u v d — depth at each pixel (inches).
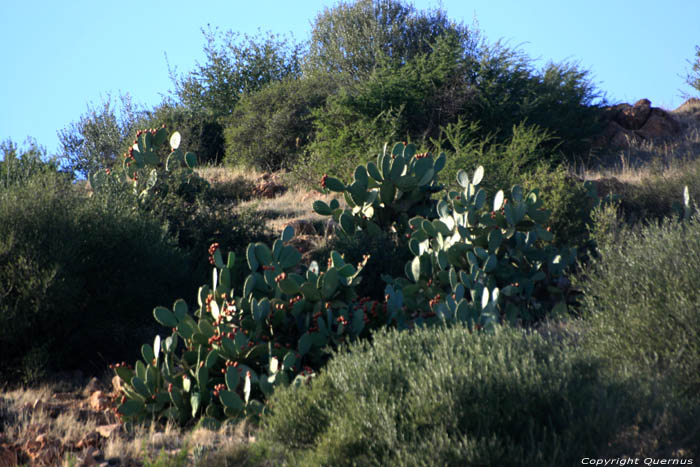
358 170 427.8
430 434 167.2
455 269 345.7
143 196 488.4
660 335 220.2
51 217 350.0
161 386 278.8
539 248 383.2
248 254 299.6
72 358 362.9
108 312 370.6
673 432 172.1
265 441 198.8
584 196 419.8
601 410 164.7
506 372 172.7
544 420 167.8
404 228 425.7
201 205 478.6
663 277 235.5
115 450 219.3
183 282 410.3
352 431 176.9
